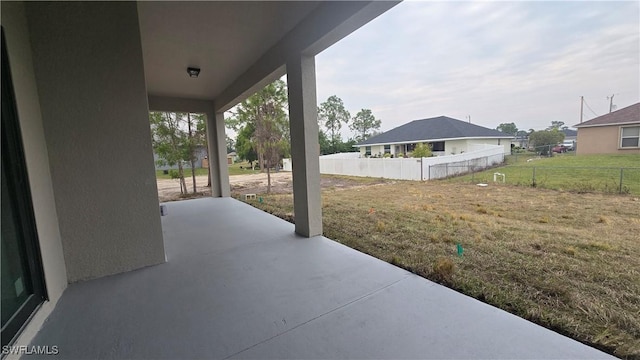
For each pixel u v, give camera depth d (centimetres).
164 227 431
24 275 172
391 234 391
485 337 157
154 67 465
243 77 506
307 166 354
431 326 168
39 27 222
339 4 267
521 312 183
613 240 318
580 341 154
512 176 811
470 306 191
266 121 906
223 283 235
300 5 291
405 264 268
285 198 780
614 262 263
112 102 254
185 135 954
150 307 199
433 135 1711
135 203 268
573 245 310
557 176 700
